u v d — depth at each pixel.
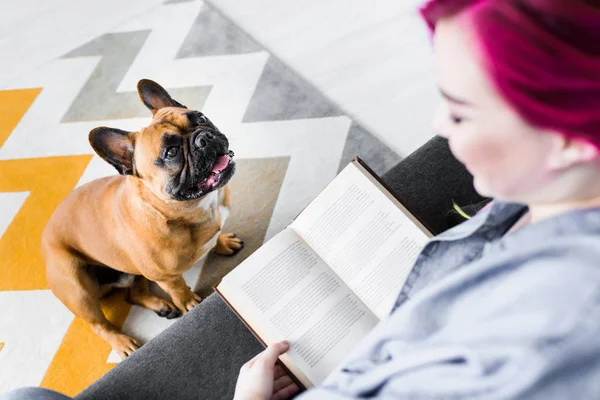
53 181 2.55
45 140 2.74
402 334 0.53
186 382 1.14
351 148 2.29
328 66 2.65
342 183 1.12
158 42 3.05
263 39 2.88
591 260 0.40
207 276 2.09
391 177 1.33
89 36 3.24
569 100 0.37
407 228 1.06
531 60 0.37
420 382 0.45
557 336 0.38
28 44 3.32
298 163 2.30
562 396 0.37
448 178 1.31
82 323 2.08
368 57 2.63
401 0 2.86
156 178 1.62
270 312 1.02
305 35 2.84
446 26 0.42
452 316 0.49
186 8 3.21
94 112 2.79
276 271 1.06
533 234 0.46
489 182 0.46
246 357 1.15
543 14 0.37
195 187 1.67
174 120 1.67
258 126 2.48
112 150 1.62
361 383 0.52
